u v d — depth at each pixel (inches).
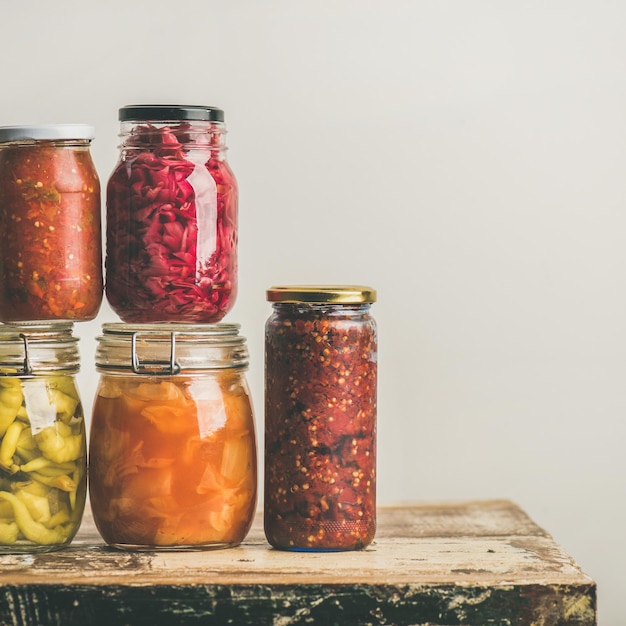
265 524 52.8
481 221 69.3
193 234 51.9
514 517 58.2
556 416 70.1
